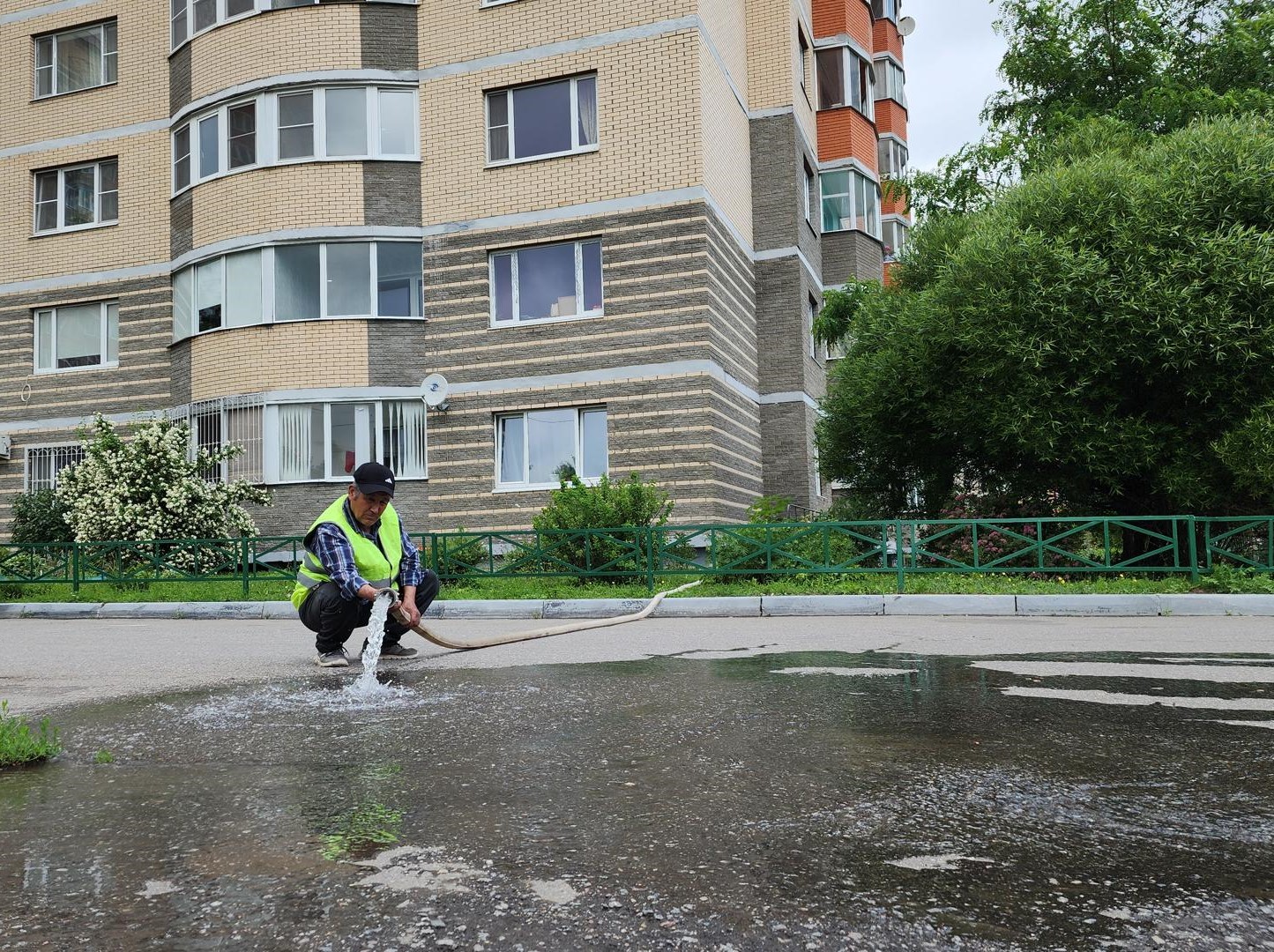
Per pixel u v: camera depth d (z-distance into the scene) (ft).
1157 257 40.55
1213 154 42.19
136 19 72.18
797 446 69.92
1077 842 8.80
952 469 51.83
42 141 73.97
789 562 41.63
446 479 60.90
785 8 72.08
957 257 44.57
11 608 44.39
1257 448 38.42
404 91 63.57
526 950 6.66
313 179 62.34
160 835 9.44
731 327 63.36
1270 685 17.94
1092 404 42.60
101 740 14.43
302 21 63.16
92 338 72.23
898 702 16.39
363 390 61.26
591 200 59.88
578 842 8.95
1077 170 43.70
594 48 60.29
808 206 78.07
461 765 12.24
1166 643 24.85
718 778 11.28
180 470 55.47
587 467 59.62
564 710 16.05
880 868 8.13
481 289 61.36
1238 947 6.56
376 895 7.71
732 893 7.61
